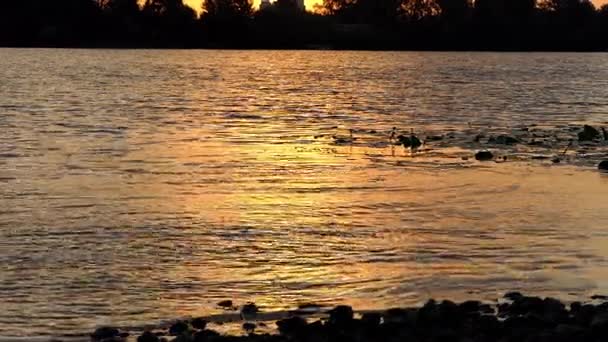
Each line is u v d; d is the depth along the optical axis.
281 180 29.23
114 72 111.44
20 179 28.92
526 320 14.75
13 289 17.14
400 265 18.97
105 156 34.38
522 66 148.75
